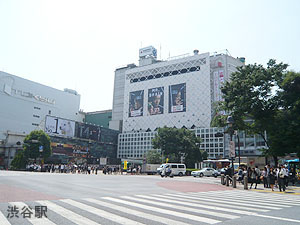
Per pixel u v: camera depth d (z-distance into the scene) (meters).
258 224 6.39
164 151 59.34
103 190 14.02
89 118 129.88
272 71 27.47
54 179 21.23
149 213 7.49
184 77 92.25
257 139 41.78
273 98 27.48
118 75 122.69
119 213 7.40
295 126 24.69
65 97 110.88
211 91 86.88
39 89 99.25
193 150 57.66
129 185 18.27
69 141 75.62
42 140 52.28
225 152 76.00
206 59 89.00
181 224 6.20
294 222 6.70
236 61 91.94
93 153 85.12
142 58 115.25
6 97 86.62
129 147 97.00
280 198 13.01
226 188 19.03
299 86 26.05
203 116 84.88
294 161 27.55
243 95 27.36
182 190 15.95
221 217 7.18
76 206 8.39
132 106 103.50
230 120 22.88
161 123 93.62
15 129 87.62
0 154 61.88
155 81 99.38
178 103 91.25
